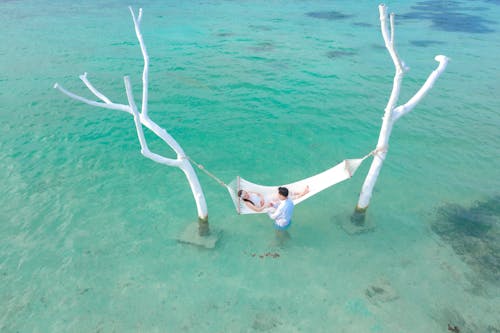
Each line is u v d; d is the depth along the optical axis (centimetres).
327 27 2675
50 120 1228
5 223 789
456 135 1192
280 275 683
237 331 580
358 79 1661
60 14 2819
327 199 894
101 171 982
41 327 579
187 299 633
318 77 1675
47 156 1035
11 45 2017
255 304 626
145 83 600
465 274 684
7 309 606
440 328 585
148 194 901
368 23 2830
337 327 587
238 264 706
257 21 2816
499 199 893
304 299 635
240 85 1571
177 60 1861
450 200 889
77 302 623
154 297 635
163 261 709
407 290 652
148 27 2506
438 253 734
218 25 2647
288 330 582
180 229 790
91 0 3450
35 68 1680
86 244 745
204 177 976
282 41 2266
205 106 1378
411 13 3262
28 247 733
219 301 630
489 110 1366
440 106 1397
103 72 1662
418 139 1170
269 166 1029
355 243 758
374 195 905
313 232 788
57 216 816
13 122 1203
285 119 1289
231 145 1129
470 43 2322
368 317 603
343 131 1216
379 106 1390
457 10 3434
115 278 670
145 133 1183
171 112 1323
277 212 689
